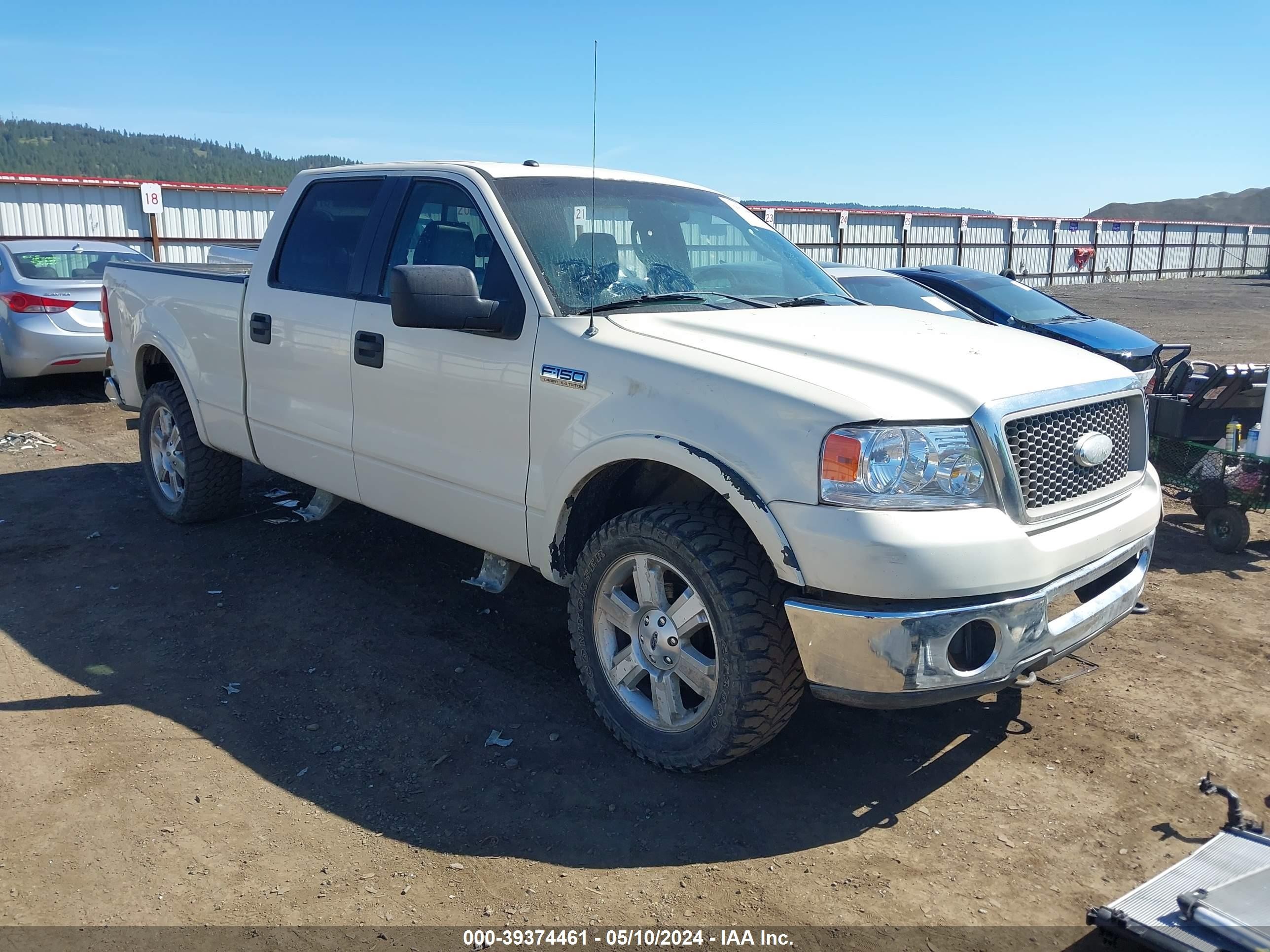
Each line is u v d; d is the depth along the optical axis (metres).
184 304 5.39
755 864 2.82
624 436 3.18
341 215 4.56
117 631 4.38
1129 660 4.25
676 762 3.21
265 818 3.01
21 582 4.95
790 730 3.62
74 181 21.53
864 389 2.87
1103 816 3.08
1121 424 3.44
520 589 4.94
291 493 6.54
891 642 2.71
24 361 9.81
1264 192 132.75
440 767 3.31
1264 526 6.37
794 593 2.89
